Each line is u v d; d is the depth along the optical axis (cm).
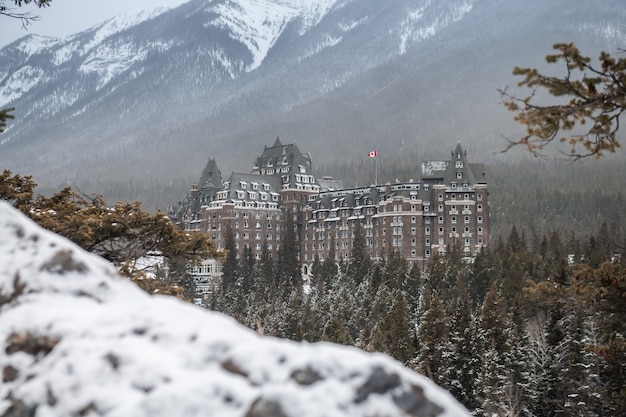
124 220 4256
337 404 566
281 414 549
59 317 786
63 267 880
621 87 2122
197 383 628
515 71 2184
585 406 7381
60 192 4616
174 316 750
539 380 9481
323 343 670
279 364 635
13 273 887
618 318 3297
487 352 10025
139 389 648
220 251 4681
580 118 2197
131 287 916
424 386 594
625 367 4850
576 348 8356
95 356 696
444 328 12006
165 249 4509
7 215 998
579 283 3170
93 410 639
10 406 686
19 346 770
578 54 2125
